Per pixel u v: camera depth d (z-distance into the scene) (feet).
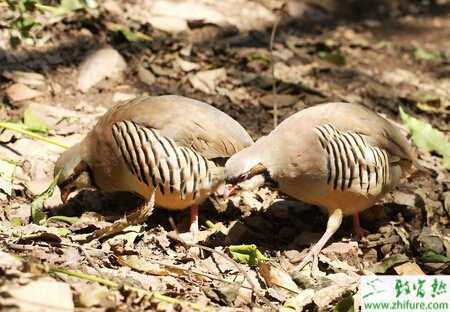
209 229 33.88
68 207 34.78
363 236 34.96
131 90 43.80
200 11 53.42
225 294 28.12
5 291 23.67
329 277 30.78
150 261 30.17
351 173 32.35
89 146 33.58
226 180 31.42
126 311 25.05
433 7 65.72
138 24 50.06
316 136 32.14
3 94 41.52
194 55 48.29
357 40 56.34
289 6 57.98
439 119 47.06
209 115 32.58
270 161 31.94
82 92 42.93
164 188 31.89
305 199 33.22
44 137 36.70
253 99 44.96
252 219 35.32
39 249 28.78
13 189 34.40
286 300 28.91
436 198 38.60
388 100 47.98
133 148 32.01
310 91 46.42
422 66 54.34
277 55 50.55
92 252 29.60
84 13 48.16
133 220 31.27
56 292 24.29
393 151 33.47
